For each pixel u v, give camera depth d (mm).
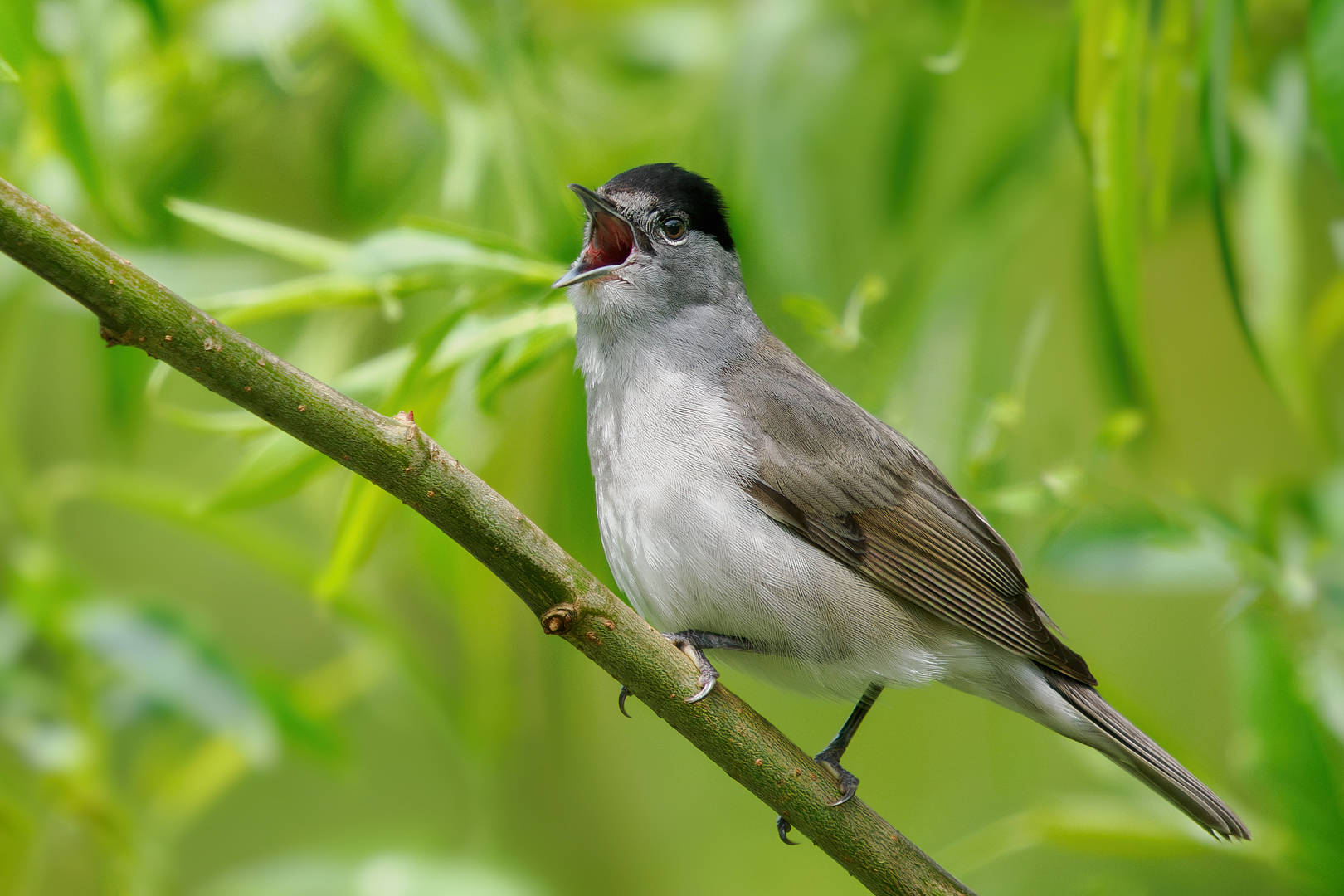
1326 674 7695
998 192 8867
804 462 7234
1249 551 7703
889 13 8914
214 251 9125
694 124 8789
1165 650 10648
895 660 7258
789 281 8375
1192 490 8414
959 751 10445
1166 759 7141
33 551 8273
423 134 9133
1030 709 7508
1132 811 8070
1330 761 7414
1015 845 8008
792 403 7395
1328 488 8039
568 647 9375
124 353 8531
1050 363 9586
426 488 5355
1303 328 8602
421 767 10266
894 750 10469
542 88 8547
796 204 8312
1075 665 7352
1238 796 8062
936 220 8938
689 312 7559
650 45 9039
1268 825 7750
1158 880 8156
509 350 7043
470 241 6992
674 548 7078
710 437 7188
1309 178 9688
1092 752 8633
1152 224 7734
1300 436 10328
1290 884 7715
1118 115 7098
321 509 9211
